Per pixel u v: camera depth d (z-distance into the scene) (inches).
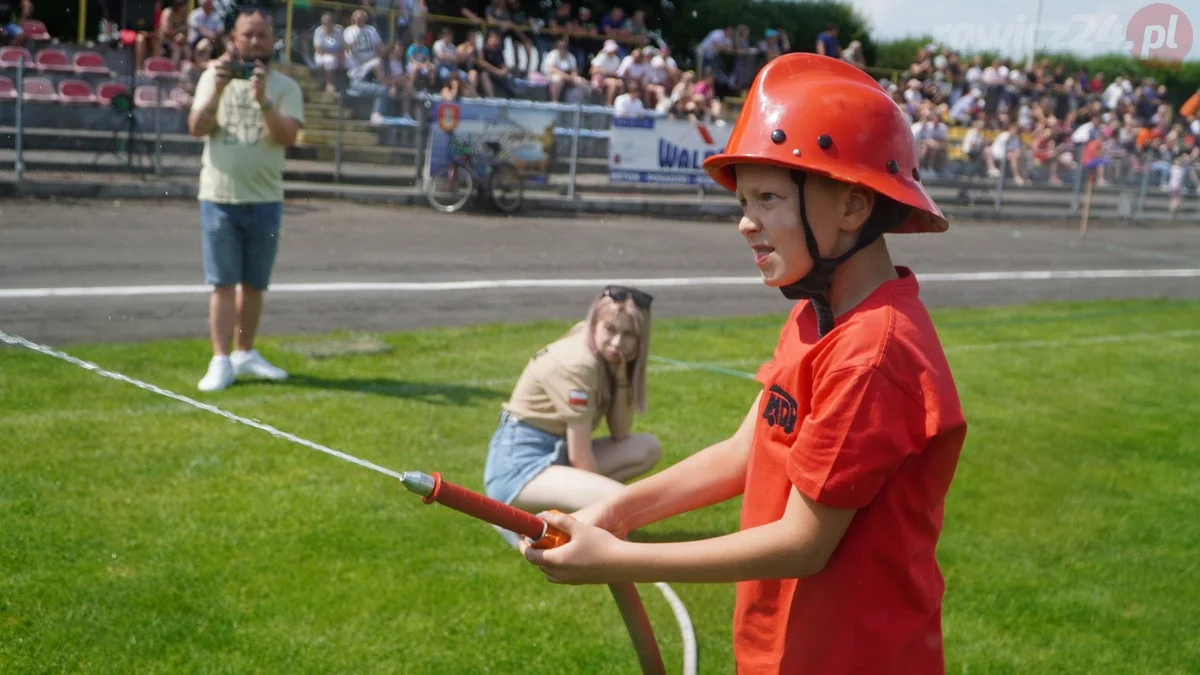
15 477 181.8
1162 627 163.5
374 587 155.5
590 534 77.3
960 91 850.8
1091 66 873.5
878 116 73.2
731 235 595.8
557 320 349.1
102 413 217.8
